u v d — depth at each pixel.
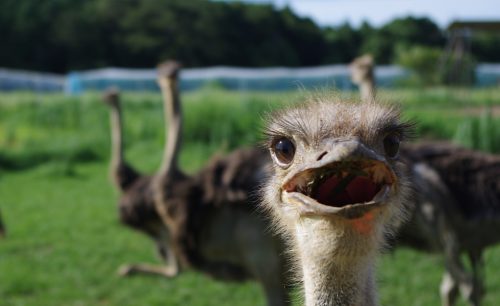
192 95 19.34
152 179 6.55
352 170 1.96
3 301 6.66
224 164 5.72
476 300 5.68
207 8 57.16
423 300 6.50
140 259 8.09
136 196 6.48
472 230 5.71
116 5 57.16
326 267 2.23
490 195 5.69
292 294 5.50
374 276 2.32
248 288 7.08
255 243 5.43
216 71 39.12
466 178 5.71
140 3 57.34
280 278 5.43
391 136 2.17
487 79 38.50
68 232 9.40
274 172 2.38
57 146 16.53
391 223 2.37
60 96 25.14
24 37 55.84
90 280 7.30
